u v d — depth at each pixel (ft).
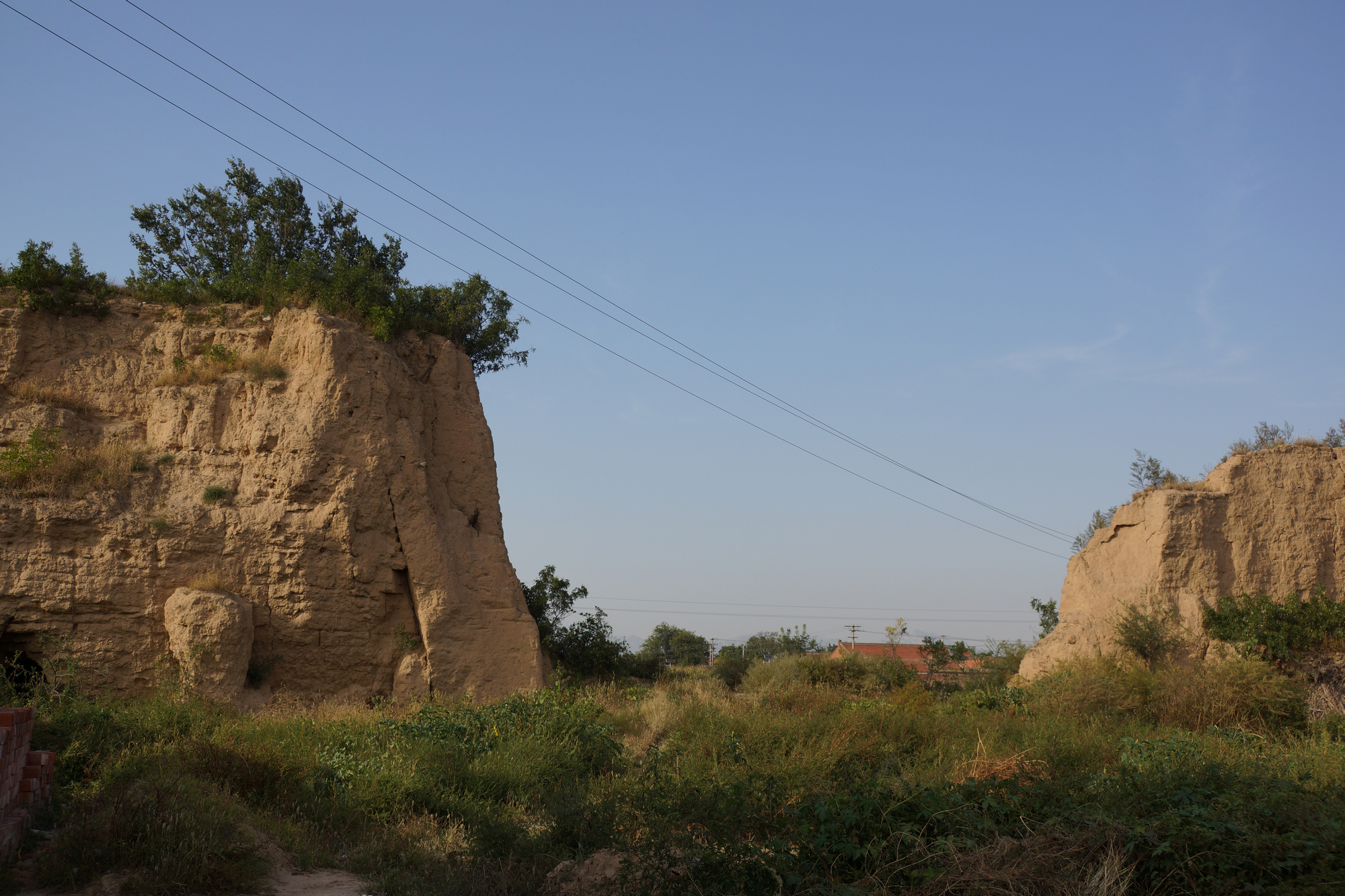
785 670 97.96
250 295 70.03
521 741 41.45
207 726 40.96
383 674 60.80
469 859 27.68
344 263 74.54
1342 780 29.96
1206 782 25.54
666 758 40.14
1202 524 71.92
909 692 68.64
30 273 63.36
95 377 63.57
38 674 52.90
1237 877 19.71
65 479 56.90
